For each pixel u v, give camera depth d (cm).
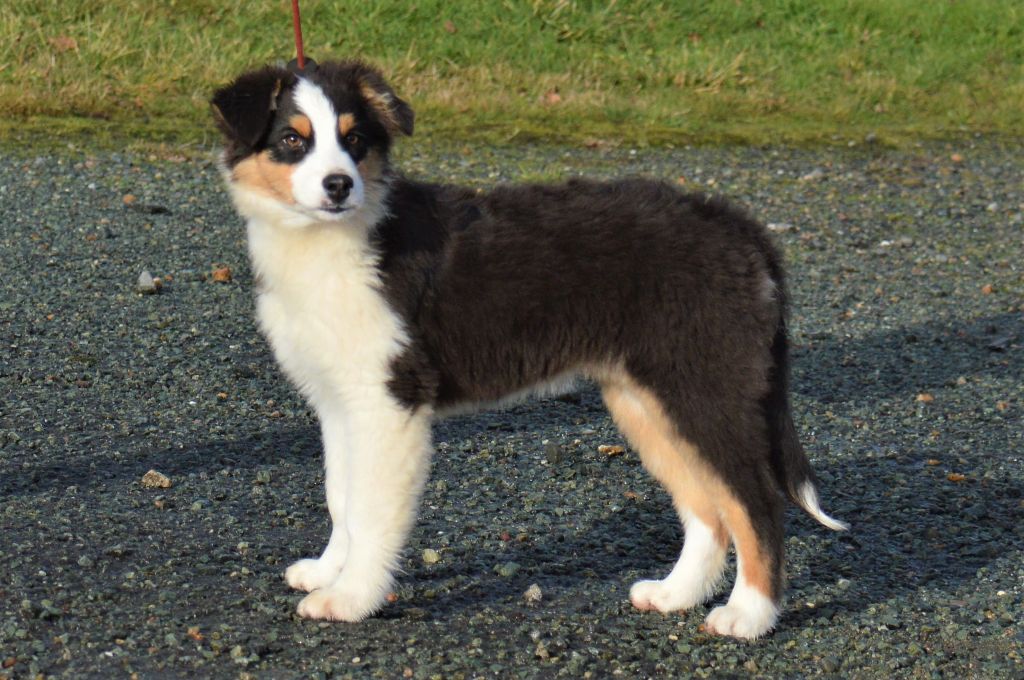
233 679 369
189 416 573
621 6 1312
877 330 732
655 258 404
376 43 1209
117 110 1039
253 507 488
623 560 462
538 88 1175
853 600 436
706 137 1111
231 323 685
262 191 403
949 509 512
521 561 456
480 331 410
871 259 854
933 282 816
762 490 401
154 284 719
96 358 628
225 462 527
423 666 380
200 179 916
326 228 396
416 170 963
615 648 399
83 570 428
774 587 407
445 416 427
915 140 1144
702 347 400
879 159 1085
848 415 613
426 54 1206
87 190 877
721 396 399
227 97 402
